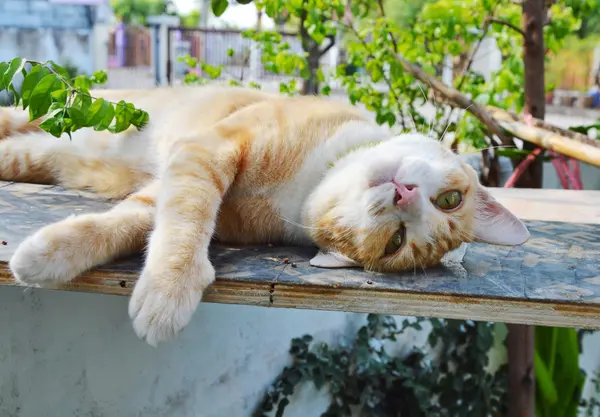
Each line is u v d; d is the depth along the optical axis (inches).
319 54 53.2
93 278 22.1
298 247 26.5
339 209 25.0
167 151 29.4
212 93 30.6
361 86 49.8
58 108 26.0
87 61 124.1
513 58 50.8
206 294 22.0
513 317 21.6
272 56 49.3
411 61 49.8
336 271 23.6
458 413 45.4
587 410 52.1
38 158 31.6
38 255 21.2
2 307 25.6
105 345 28.9
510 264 24.9
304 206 26.4
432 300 21.8
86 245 22.0
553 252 26.4
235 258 24.2
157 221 23.2
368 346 41.1
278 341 36.6
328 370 37.9
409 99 48.6
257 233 26.9
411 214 24.0
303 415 37.9
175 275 21.2
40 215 26.8
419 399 41.9
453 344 46.3
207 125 29.1
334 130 27.2
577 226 30.2
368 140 27.3
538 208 34.2
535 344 45.5
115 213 23.8
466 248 26.7
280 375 36.9
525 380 42.7
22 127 32.6
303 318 38.2
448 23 48.6
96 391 28.8
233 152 25.1
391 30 47.8
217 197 24.2
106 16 136.0
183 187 23.5
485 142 46.1
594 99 129.3
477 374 46.1
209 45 107.8
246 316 34.3
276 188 26.4
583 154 35.7
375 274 23.6
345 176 25.5
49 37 119.8
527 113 43.5
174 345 30.9
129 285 22.1
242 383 34.7
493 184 46.5
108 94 32.8
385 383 41.8
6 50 117.5
